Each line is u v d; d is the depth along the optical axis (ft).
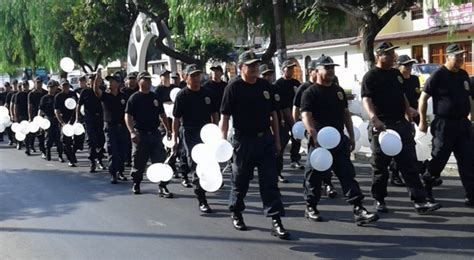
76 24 90.94
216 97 27.04
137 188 30.27
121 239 21.53
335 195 27.40
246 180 21.67
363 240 20.29
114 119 33.88
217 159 21.40
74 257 19.53
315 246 19.83
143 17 72.38
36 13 102.22
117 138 34.01
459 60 23.18
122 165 34.65
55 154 49.49
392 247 19.36
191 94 26.40
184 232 22.22
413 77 28.91
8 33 112.37
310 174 22.93
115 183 33.71
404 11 50.16
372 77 22.58
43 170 39.91
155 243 20.86
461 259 17.94
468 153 23.79
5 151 52.95
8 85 65.46
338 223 22.67
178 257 19.11
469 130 23.80
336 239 20.53
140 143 29.73
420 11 92.99
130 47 77.46
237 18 53.83
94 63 117.80
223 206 26.68
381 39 94.89
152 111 29.84
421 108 24.18
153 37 73.61
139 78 29.84
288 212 24.80
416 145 24.84
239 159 21.18
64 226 23.76
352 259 18.34
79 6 91.15
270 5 53.98
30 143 49.57
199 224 23.40
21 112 51.83
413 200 23.30
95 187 32.68
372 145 23.26
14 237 22.29
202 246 20.29
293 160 35.94
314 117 22.17
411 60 28.53
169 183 32.78
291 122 30.04
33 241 21.67
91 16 86.94
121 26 88.33
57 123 44.21
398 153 22.13
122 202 28.19
